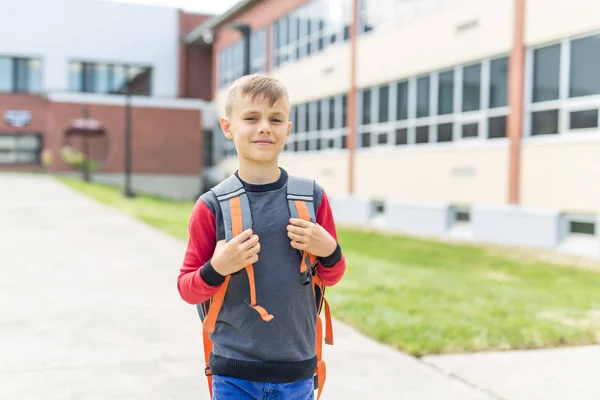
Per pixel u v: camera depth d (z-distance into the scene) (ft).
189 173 112.37
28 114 119.85
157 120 110.52
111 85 124.16
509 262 33.99
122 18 123.03
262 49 85.66
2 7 116.98
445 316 18.98
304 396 6.68
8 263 27.30
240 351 6.46
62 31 120.26
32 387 12.63
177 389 12.70
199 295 6.26
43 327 17.10
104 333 16.62
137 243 34.04
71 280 23.75
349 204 62.34
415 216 52.06
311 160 71.36
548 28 39.37
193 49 127.54
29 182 87.81
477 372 14.16
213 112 112.98
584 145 37.06
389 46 56.39
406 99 54.75
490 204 44.47
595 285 27.04
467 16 46.39
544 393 12.88
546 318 19.24
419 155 52.24
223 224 6.35
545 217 39.58
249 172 6.45
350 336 16.81
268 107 6.23
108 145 123.95
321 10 69.41
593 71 36.76
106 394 12.35
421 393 12.76
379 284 23.81
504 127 43.50
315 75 70.49
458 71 48.21
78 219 45.37
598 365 14.76
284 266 6.35
